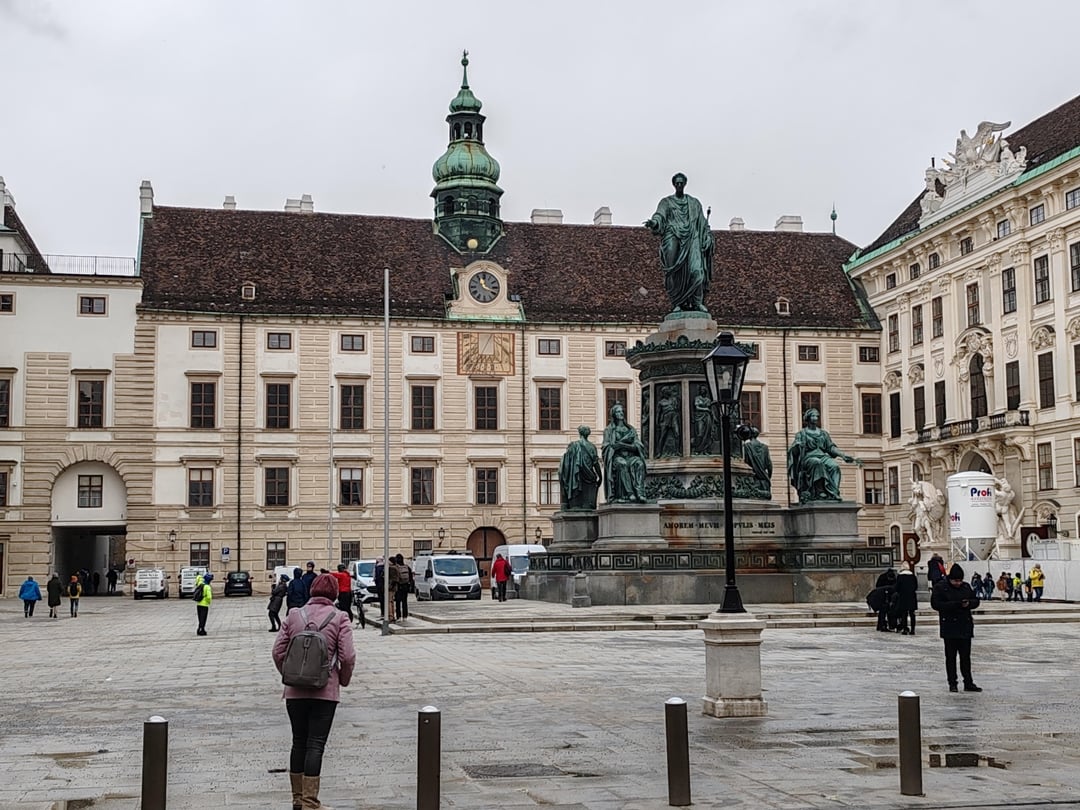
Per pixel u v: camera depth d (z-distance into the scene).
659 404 45.41
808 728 17.05
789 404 87.56
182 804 12.72
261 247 84.88
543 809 12.42
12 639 38.69
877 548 44.09
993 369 74.62
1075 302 67.56
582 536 48.03
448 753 15.48
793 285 91.00
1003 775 13.97
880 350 89.06
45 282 78.06
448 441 82.62
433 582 59.91
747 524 44.06
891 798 12.77
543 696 20.86
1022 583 54.59
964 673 21.41
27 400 77.44
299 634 12.09
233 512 79.69
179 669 27.31
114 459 78.25
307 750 12.08
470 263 84.94
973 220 76.06
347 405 81.81
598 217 95.06
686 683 22.61
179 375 79.56
